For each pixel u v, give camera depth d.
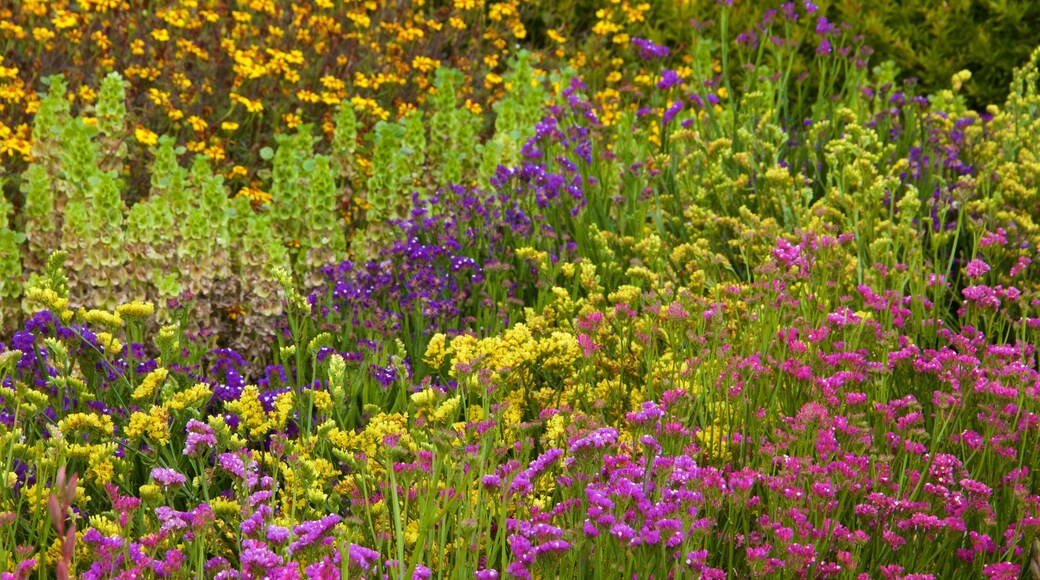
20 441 3.19
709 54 7.43
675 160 5.50
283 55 6.27
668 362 3.72
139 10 6.64
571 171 5.45
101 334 3.49
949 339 4.13
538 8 8.57
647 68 7.58
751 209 5.47
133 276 4.48
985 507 2.91
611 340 3.80
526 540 2.51
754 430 3.28
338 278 4.67
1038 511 2.91
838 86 7.71
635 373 3.78
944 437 3.43
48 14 6.59
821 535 2.76
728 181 5.18
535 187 5.27
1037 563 3.04
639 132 5.91
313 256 4.98
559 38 7.71
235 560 2.99
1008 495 3.15
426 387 3.42
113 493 2.77
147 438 3.28
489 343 3.58
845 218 4.93
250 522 2.60
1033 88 6.16
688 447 3.13
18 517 2.91
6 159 5.47
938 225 5.35
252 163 6.14
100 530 2.77
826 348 3.86
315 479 3.00
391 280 4.76
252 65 6.20
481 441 2.99
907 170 5.61
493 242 5.03
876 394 3.53
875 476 3.04
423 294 4.46
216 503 2.83
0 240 4.21
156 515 2.85
